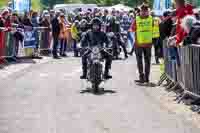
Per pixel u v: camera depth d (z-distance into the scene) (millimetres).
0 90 15453
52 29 27359
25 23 26156
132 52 29750
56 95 14641
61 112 12125
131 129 10484
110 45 15867
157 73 20328
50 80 17938
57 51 29562
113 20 26906
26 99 13891
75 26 28656
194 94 13133
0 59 22688
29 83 17078
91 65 15227
